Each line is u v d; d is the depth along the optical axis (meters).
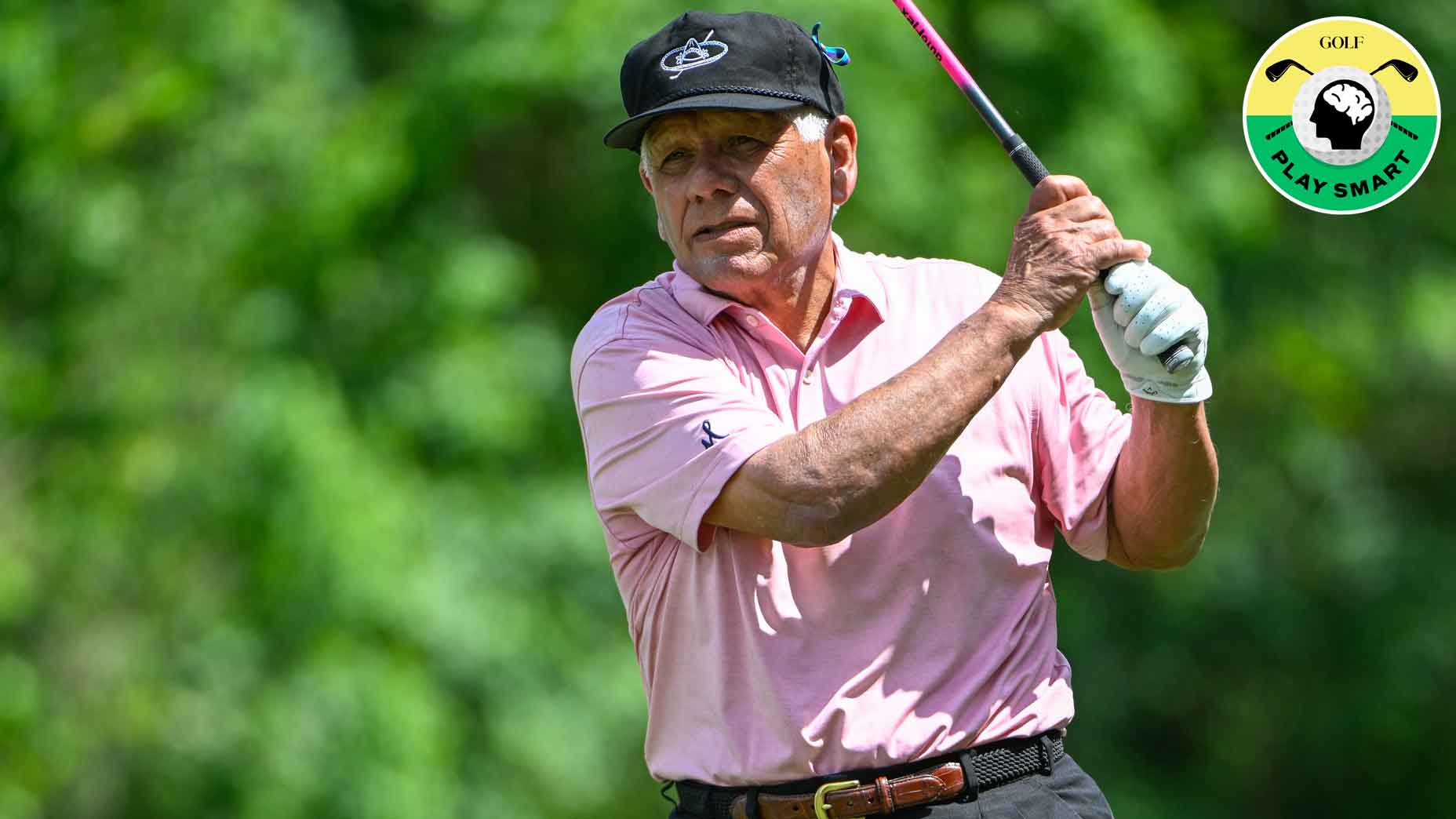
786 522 9.41
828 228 10.40
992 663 9.88
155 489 29.09
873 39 28.36
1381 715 37.62
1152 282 9.62
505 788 29.64
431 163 29.31
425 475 29.61
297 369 28.59
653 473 10.04
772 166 10.02
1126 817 35.44
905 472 9.24
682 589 10.16
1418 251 38.16
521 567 29.72
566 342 31.88
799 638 9.80
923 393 9.26
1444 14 36.50
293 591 27.38
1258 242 33.28
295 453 27.59
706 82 9.85
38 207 30.03
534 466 30.81
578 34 28.25
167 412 29.84
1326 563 38.62
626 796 33.22
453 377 29.30
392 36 33.28
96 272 30.17
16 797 28.50
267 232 29.70
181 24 30.31
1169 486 10.19
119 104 29.72
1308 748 38.84
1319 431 37.50
